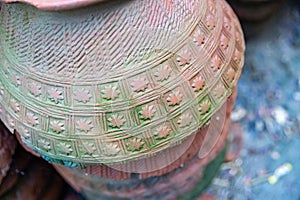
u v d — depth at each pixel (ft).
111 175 2.96
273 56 4.59
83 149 2.58
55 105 2.52
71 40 2.42
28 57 2.51
